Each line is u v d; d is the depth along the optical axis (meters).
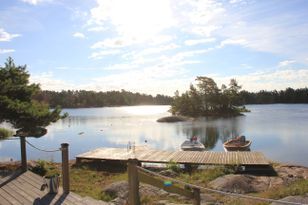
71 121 71.88
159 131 46.81
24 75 14.05
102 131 48.41
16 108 12.06
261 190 10.91
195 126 53.59
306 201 8.34
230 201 9.27
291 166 16.94
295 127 48.19
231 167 14.77
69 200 7.90
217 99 85.19
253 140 35.03
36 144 35.41
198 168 15.91
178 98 86.38
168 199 9.20
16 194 8.36
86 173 15.29
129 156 18.05
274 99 163.38
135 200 5.11
